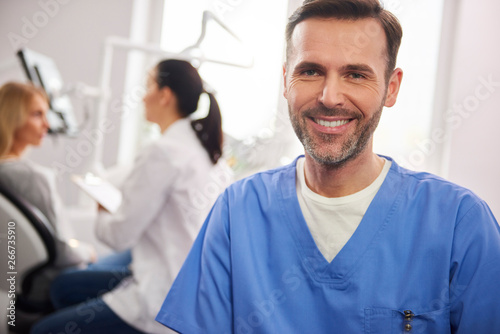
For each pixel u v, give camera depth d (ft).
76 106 7.26
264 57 6.91
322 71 2.13
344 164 2.24
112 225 3.95
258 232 2.48
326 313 2.28
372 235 2.28
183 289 2.47
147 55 7.41
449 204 2.23
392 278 2.22
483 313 2.01
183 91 4.24
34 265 4.19
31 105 4.99
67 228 5.06
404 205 2.31
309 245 2.37
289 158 6.20
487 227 2.11
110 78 7.13
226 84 7.02
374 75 2.13
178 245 3.88
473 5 5.20
